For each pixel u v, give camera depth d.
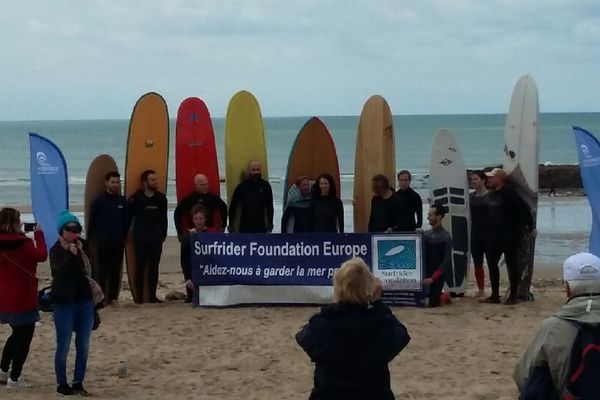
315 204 11.51
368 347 3.95
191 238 11.24
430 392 7.39
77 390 7.29
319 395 3.99
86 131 166.62
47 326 10.33
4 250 7.16
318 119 12.95
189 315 10.73
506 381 7.73
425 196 35.25
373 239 11.02
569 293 3.59
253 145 12.84
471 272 16.12
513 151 11.91
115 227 11.23
